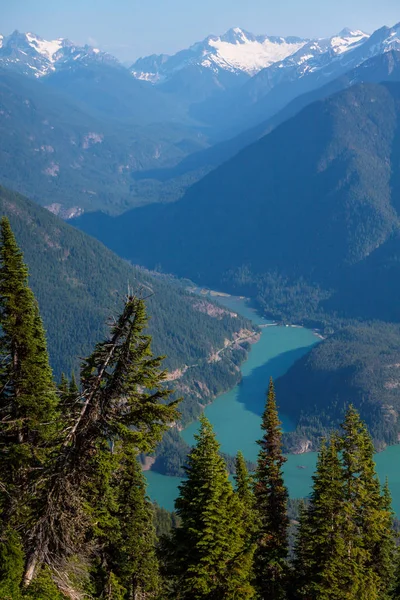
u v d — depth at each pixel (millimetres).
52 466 34156
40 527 34656
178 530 44562
